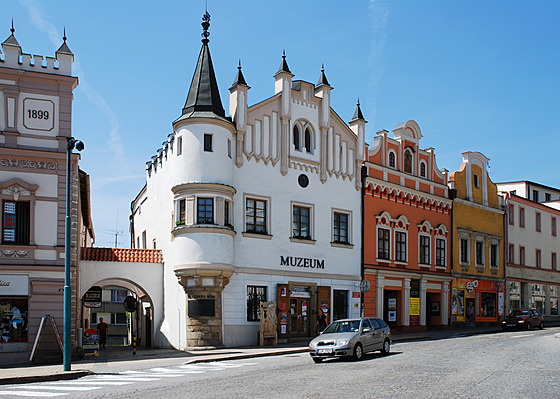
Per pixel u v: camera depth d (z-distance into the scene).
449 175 45.38
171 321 30.73
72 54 26.38
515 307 52.19
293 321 32.78
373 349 22.70
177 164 30.42
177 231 29.64
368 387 14.82
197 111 30.59
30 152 25.08
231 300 30.25
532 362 20.19
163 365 22.23
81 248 30.44
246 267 31.02
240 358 24.86
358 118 37.62
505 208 51.62
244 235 31.23
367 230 37.34
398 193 39.78
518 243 53.66
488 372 17.62
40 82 25.77
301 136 34.62
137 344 38.41
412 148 41.97
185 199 29.77
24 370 20.45
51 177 25.56
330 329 22.84
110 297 62.12
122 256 31.28
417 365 19.55
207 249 29.09
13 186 24.80
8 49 25.34
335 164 36.12
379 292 37.56
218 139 30.23
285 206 33.25
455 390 14.20
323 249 34.75
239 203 31.25
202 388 15.17
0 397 14.34
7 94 25.16
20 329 24.48
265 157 32.69
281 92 33.69
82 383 17.17
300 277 33.28
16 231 24.91
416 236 40.97
